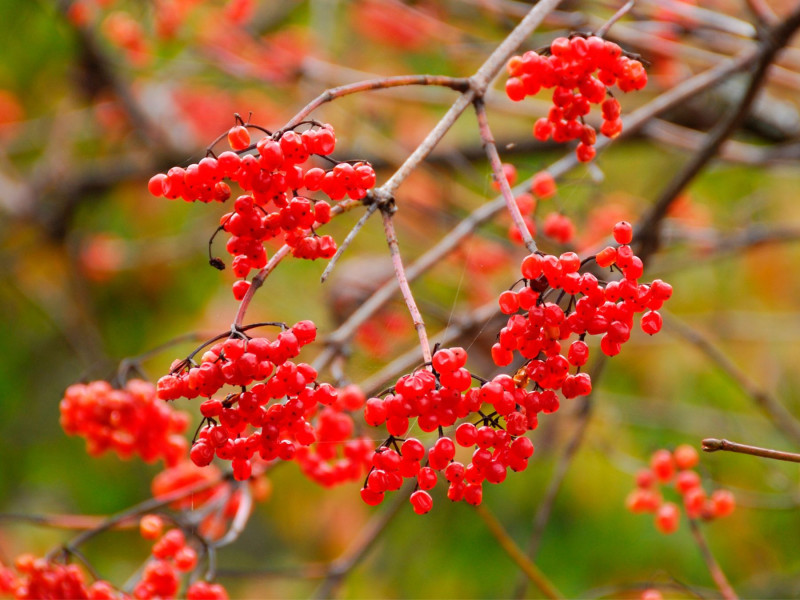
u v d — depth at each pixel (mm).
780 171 6387
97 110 8086
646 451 6121
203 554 3500
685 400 6676
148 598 3316
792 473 6055
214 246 7496
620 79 2371
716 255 5777
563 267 2064
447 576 6516
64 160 7859
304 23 8328
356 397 3340
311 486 7270
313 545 7352
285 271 7113
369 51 7797
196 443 2129
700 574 6117
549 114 2498
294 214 2098
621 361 6805
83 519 3811
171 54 7797
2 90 8180
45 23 7754
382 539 6859
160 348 3588
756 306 7262
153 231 8234
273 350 2107
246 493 3691
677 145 5328
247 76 6316
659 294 2104
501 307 2105
